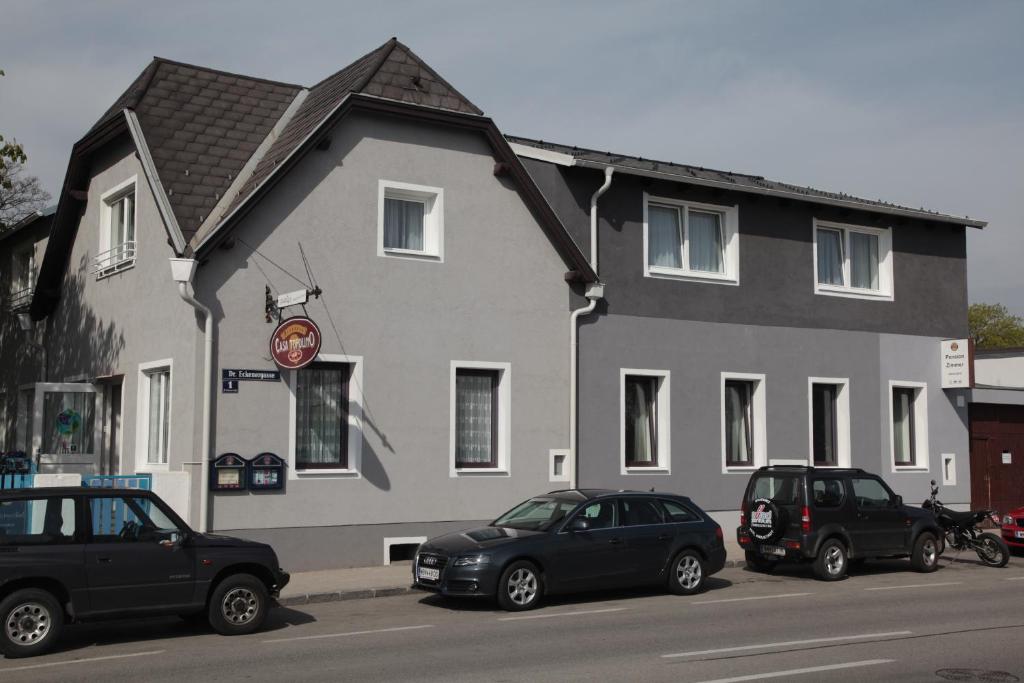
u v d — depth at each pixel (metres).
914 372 24.47
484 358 18.48
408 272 17.83
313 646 10.84
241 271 16.33
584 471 19.55
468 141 18.59
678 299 21.06
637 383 20.81
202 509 15.66
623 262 20.44
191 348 16.12
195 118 17.92
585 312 19.61
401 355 17.64
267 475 16.23
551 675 9.26
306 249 16.91
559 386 19.30
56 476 15.09
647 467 20.39
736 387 22.16
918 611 13.27
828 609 13.46
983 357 30.86
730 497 21.31
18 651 10.29
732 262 21.94
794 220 22.89
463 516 18.02
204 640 11.27
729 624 12.22
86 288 20.38
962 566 18.94
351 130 17.47
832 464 23.27
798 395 22.56
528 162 20.23
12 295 24.69
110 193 19.33
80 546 10.81
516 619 12.65
